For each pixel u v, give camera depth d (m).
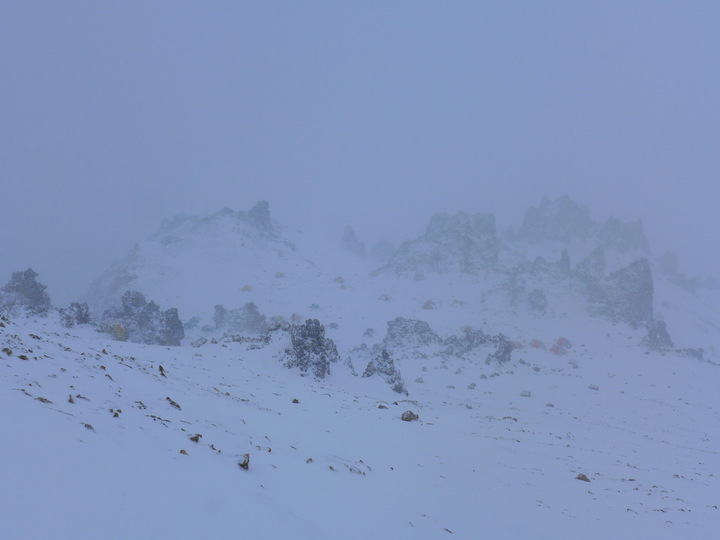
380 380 42.75
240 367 35.53
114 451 6.81
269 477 9.24
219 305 82.38
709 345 85.00
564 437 32.59
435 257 119.00
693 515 16.39
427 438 22.09
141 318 59.38
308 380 36.31
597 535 12.39
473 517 11.66
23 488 4.84
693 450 34.75
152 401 12.15
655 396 52.81
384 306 95.19
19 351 11.37
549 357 67.12
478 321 83.69
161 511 5.63
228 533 5.81
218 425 12.58
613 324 82.19
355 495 10.43
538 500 15.04
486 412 42.75
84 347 20.47
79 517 4.79
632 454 29.62
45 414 7.11
